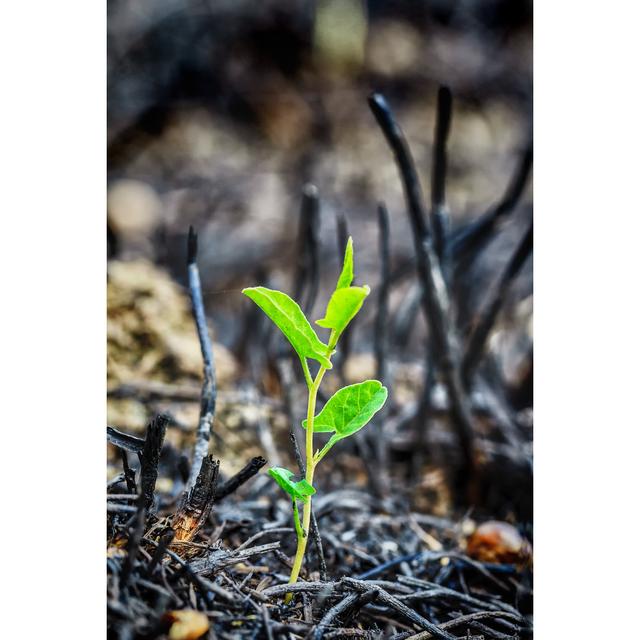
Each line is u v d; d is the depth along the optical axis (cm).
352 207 136
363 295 49
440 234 68
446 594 54
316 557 57
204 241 118
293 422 69
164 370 72
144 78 151
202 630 48
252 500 63
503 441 72
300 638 49
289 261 110
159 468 64
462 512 68
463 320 80
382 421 70
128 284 74
